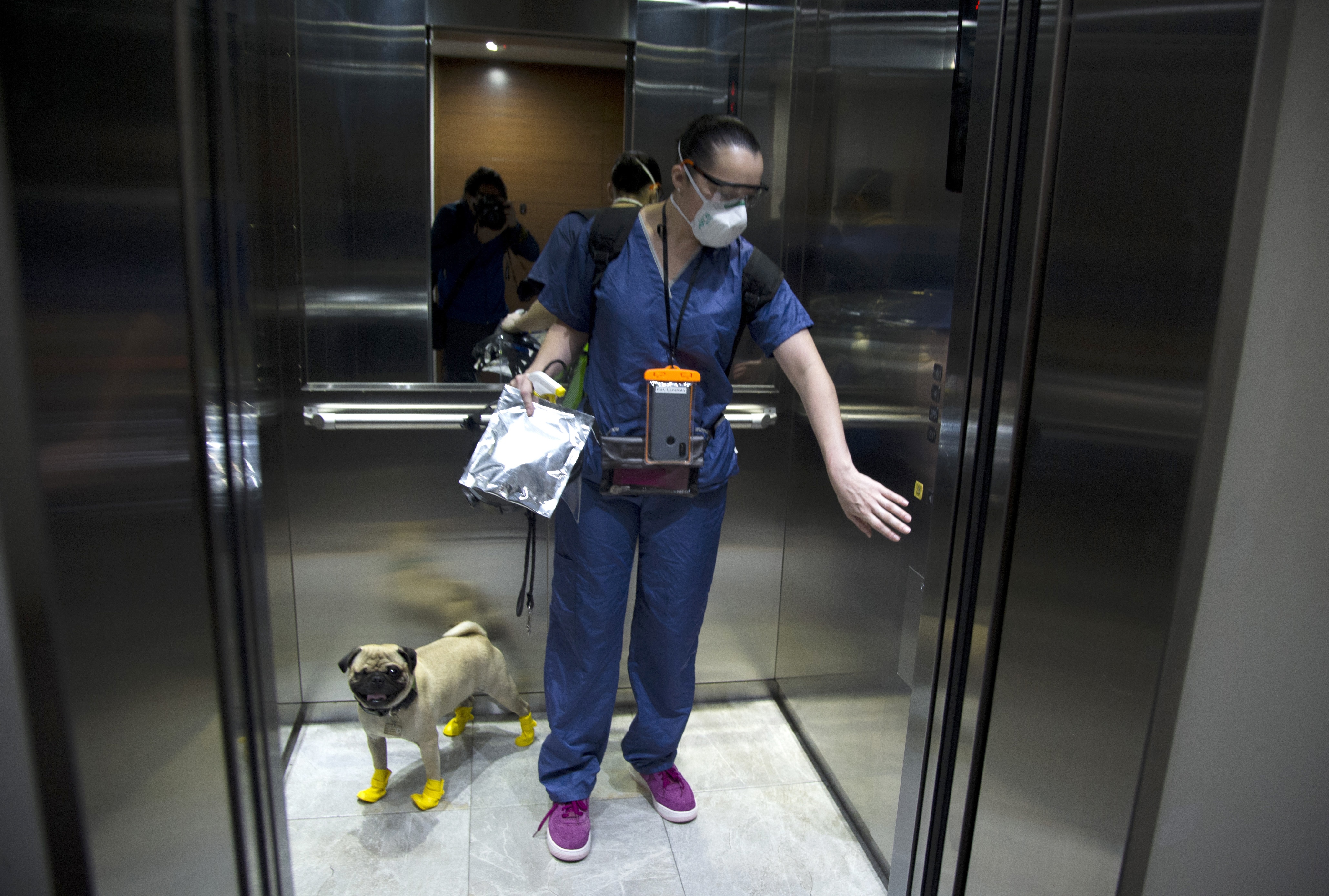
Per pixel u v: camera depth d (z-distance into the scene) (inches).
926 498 58.8
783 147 79.4
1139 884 37.5
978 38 48.1
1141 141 35.5
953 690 51.4
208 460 38.3
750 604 89.6
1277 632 35.8
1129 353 36.4
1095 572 38.9
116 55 31.2
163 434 35.1
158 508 35.0
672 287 60.3
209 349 37.8
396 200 74.5
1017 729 45.9
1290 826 39.4
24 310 27.4
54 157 28.5
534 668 86.9
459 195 75.4
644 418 61.9
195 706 38.4
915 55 59.2
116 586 32.4
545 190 77.0
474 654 75.5
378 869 65.9
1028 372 43.8
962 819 51.0
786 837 71.2
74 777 30.6
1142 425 35.7
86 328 30.3
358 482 79.6
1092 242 39.0
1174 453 33.9
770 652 91.6
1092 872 39.6
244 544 41.6
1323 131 31.1
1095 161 38.6
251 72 67.7
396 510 80.7
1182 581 33.8
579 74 75.7
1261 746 37.3
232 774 41.7
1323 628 36.3
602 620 66.2
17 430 27.6
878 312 66.1
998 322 46.1
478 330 78.2
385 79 72.2
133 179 32.5
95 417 30.9
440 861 66.9
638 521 66.7
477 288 77.4
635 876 66.2
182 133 35.3
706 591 68.2
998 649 47.6
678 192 57.6
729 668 91.1
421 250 75.7
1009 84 45.2
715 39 76.5
